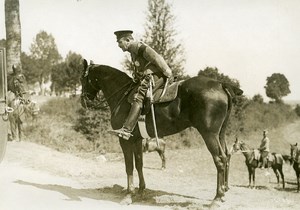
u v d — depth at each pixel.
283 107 36.38
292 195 14.18
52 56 44.44
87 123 21.89
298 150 16.55
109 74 8.89
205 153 22.17
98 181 10.97
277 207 8.52
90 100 9.38
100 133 21.66
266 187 16.03
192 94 7.88
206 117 7.73
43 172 11.73
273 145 27.67
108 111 22.22
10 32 17.08
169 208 8.09
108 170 13.23
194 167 17.92
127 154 8.50
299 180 17.27
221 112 7.79
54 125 23.16
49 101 29.91
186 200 8.61
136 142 8.71
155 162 18.80
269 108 35.50
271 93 36.41
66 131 22.14
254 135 30.50
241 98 29.09
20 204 7.97
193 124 7.93
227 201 8.52
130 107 8.50
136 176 12.88
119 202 8.59
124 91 8.70
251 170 16.08
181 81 8.22
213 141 7.75
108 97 8.88
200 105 7.77
